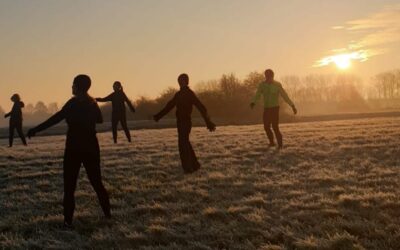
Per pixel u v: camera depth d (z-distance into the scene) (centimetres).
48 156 1421
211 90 5681
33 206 831
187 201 816
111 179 1014
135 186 941
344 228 636
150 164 1161
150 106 6372
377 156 1194
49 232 686
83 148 702
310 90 9144
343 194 794
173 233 648
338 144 1439
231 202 788
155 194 873
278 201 780
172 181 976
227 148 1452
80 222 724
